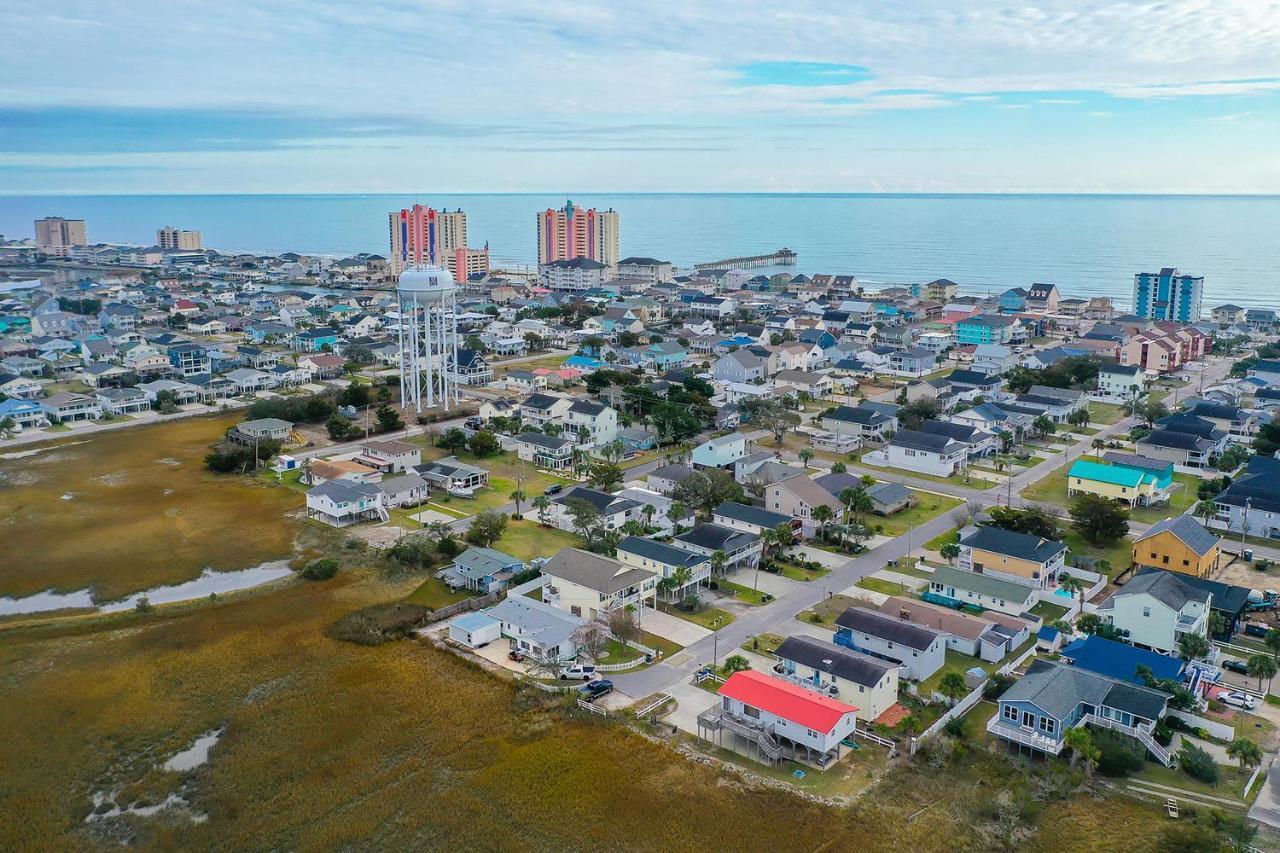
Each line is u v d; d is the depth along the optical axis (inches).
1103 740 2613.2
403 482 5009.8
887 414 6412.4
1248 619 3531.0
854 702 2901.1
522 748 2780.5
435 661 3319.4
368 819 2472.9
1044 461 5797.2
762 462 5324.8
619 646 3366.1
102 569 4153.5
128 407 7234.3
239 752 2775.6
